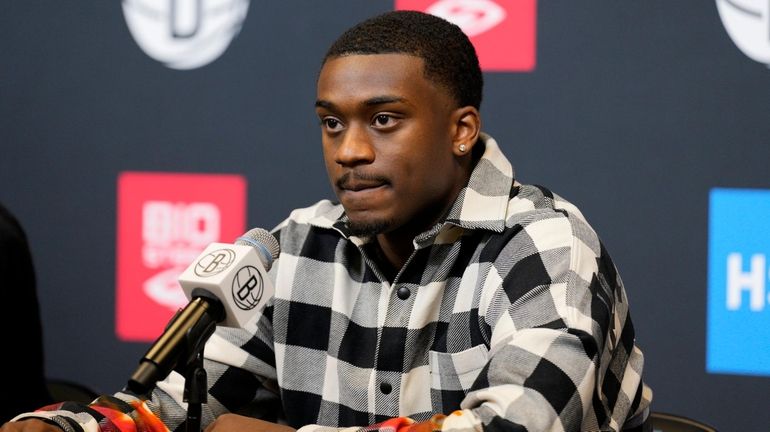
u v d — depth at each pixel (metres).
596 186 7.81
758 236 7.62
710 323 7.72
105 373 8.68
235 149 8.35
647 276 7.79
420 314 4.12
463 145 4.07
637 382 4.28
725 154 7.63
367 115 3.83
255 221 8.36
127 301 8.61
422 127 3.86
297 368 4.42
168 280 8.54
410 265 4.19
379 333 4.19
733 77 7.58
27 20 8.54
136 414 3.97
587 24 7.73
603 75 7.75
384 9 8.02
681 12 7.61
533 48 7.80
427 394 4.14
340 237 4.49
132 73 8.45
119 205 8.56
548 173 7.86
